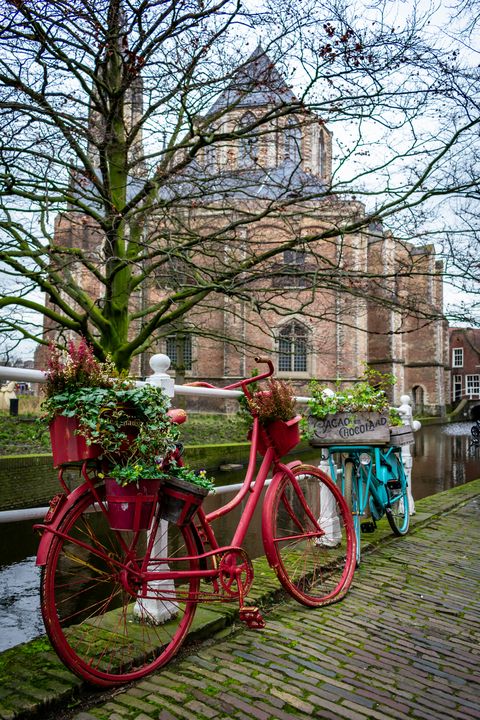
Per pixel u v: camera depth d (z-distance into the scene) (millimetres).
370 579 4230
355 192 8945
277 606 3621
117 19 7391
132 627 3004
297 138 9820
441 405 50219
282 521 3641
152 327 10453
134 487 2418
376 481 5215
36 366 16672
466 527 6074
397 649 3072
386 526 5828
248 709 2361
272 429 3529
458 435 33094
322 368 35531
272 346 35219
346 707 2436
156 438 2420
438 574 4418
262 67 8555
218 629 3189
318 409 4578
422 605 3762
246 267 10070
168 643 2820
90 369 2438
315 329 33906
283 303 33812
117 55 8141
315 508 4652
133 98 9953
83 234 13719
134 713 2285
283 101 8516
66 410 2309
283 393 3502
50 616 2275
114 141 8805
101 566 4875
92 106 8266
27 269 9297
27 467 12086
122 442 2385
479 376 62781
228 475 16875
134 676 2551
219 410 35562
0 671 2475
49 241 9617
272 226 11953
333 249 29531
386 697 2547
